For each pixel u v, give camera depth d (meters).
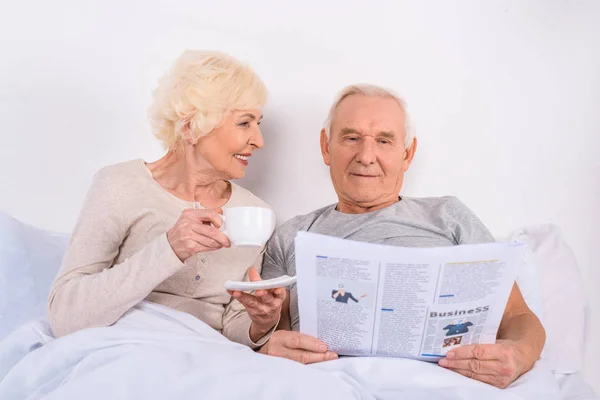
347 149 1.48
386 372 1.05
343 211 1.54
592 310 1.69
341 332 1.11
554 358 1.44
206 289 1.41
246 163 1.47
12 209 1.84
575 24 1.70
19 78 1.84
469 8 1.73
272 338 1.17
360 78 1.78
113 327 1.10
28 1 1.85
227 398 0.92
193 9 1.83
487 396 0.99
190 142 1.40
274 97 1.81
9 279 1.49
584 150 1.70
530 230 1.68
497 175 1.73
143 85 1.83
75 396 0.94
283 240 1.51
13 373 1.06
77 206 1.83
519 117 1.72
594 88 1.70
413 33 1.76
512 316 1.28
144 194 1.36
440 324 1.07
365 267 1.02
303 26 1.80
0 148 1.84
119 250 1.37
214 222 1.14
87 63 1.84
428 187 1.76
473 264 1.02
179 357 1.00
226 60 1.42
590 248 1.70
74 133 1.84
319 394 0.93
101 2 1.84
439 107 1.75
